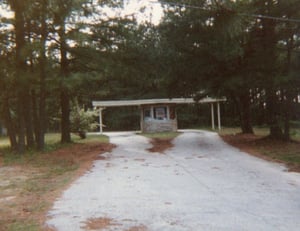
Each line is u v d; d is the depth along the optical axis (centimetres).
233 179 751
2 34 1280
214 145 1506
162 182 729
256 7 1298
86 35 1388
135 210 518
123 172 862
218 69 1500
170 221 462
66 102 1792
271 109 1475
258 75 1360
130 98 3550
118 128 3606
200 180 745
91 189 670
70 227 442
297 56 1361
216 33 1223
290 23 1291
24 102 1473
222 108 3369
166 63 1589
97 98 3603
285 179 744
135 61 1645
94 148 1483
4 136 2977
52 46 1444
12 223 461
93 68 1681
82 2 1347
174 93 1744
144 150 1380
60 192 649
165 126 2620
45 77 1310
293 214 491
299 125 1820
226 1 1105
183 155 1191
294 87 1312
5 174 879
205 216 483
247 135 1933
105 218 479
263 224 446
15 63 1258
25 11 1183
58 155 1260
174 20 1399
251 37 1413
